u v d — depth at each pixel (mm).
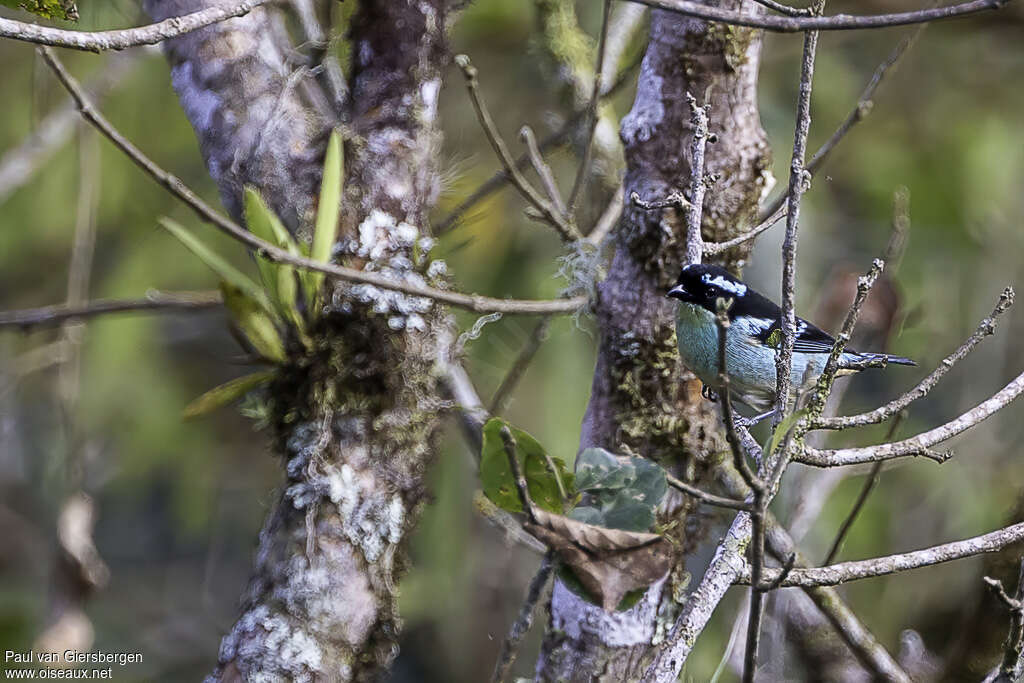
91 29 10781
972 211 15820
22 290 15227
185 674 15836
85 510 10039
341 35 7934
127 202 14438
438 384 8570
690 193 8062
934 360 15078
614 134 11859
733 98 8211
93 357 14633
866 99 8766
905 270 15586
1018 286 15531
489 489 6105
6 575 14000
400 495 7258
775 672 9242
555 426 12000
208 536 16750
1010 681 5496
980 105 16047
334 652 6902
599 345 8492
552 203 9477
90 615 16016
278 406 7391
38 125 12555
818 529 13430
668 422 8172
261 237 7156
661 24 8141
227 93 7875
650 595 7422
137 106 14266
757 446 8266
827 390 5492
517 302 7500
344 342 7277
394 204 7492
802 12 5953
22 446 14781
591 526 5543
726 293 7660
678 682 7598
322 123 7902
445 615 13094
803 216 15234
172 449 15289
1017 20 15336
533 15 12625
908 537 14086
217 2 7898
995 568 8906
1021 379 6082
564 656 7340
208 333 15672
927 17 5543
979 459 14547
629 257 8273
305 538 6977
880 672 8914
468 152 13133
